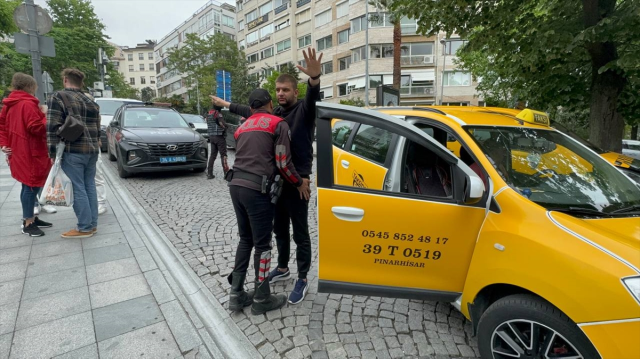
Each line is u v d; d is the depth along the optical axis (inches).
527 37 228.8
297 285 116.4
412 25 1228.5
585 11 206.4
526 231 73.7
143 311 110.7
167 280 130.6
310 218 207.8
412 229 86.1
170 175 333.4
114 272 135.6
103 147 473.1
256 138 101.4
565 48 204.1
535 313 70.0
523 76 262.2
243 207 102.5
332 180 89.4
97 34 1432.1
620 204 87.7
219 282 128.6
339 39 1380.4
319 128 89.2
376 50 1258.6
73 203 164.4
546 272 67.9
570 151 102.4
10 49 1110.4
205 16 2326.5
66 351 91.6
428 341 96.4
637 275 59.4
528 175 90.3
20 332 98.3
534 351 71.5
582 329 62.3
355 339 97.0
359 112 86.6
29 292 119.4
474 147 94.0
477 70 519.2
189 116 600.7
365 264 89.7
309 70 99.1
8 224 186.4
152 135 301.7
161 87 3095.5
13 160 160.1
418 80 1262.3
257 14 1829.5
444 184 117.5
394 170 121.6
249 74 1727.4
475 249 83.3
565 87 258.4
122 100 509.4
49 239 166.9
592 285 62.0
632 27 182.4
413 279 88.9
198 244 164.4
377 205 86.7
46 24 252.1
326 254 90.1
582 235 68.1
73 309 110.4
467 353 91.8
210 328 102.6
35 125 157.6
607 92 229.0
